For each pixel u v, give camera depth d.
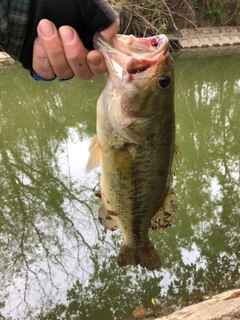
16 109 2.32
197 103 2.59
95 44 0.33
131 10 3.01
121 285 1.05
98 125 0.40
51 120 2.21
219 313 0.77
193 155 1.85
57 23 0.31
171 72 0.38
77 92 2.58
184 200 1.48
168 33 3.86
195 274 1.07
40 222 1.41
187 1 3.75
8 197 1.58
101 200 0.46
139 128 0.39
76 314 0.96
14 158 1.85
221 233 1.27
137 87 0.37
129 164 0.40
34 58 0.32
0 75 2.87
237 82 3.09
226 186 1.58
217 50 3.96
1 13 0.31
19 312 0.98
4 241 1.31
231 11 4.21
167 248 1.21
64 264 1.18
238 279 1.03
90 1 0.31
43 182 1.66
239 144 1.99
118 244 1.28
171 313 0.92
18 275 1.13
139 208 0.43
